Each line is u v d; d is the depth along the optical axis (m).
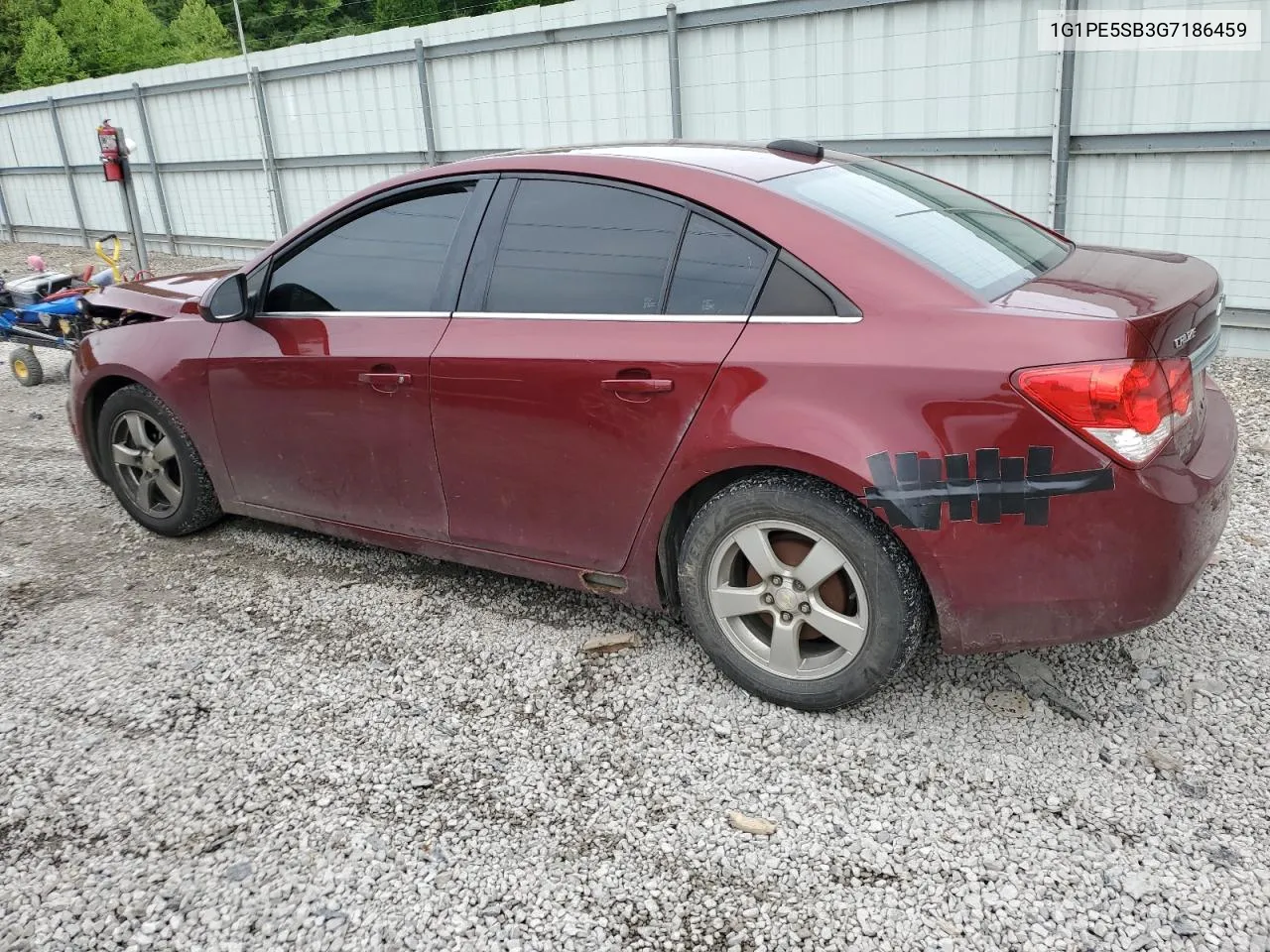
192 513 4.26
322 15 61.28
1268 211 6.57
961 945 2.09
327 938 2.17
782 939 2.13
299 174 13.65
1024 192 7.53
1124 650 3.17
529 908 2.24
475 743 2.85
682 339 2.82
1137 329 2.33
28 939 2.20
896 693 2.99
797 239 2.72
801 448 2.59
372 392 3.44
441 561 4.07
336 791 2.65
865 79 8.03
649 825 2.49
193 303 4.20
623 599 3.19
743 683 2.99
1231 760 2.64
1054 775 2.61
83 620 3.69
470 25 10.73
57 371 8.33
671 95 9.31
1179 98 6.63
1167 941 2.07
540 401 3.06
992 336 2.44
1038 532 2.43
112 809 2.62
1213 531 2.55
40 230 19.14
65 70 43.88
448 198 3.38
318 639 3.48
